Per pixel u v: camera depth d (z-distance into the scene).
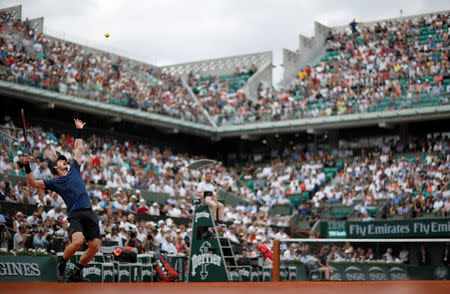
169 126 31.91
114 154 26.95
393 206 25.94
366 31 36.81
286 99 34.38
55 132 28.17
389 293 4.13
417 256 16.06
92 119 30.03
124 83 31.61
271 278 15.96
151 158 29.67
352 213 26.80
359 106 31.05
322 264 15.98
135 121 30.31
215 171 31.75
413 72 32.16
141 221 18.86
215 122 34.56
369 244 16.30
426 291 4.29
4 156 20.41
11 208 16.39
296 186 29.81
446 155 28.95
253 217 26.52
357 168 30.06
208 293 4.46
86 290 4.74
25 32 27.14
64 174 8.20
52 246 15.07
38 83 26.05
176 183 27.72
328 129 33.03
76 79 28.31
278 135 35.12
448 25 34.78
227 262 13.05
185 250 17.66
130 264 13.58
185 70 40.47
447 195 25.59
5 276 11.59
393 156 30.64
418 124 31.83
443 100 29.09
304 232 26.66
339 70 34.19
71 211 8.02
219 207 13.01
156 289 5.02
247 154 35.47
